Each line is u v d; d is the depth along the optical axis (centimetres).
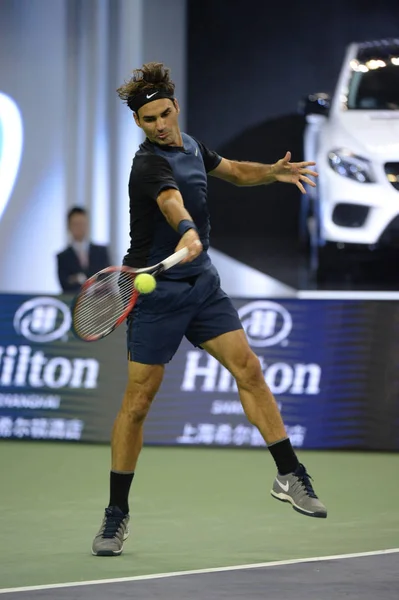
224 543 1530
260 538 1564
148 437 2369
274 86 3600
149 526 1648
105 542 1452
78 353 2412
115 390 2395
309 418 2353
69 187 3659
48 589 1269
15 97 3653
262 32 3594
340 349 2359
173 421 2369
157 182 1376
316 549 1491
